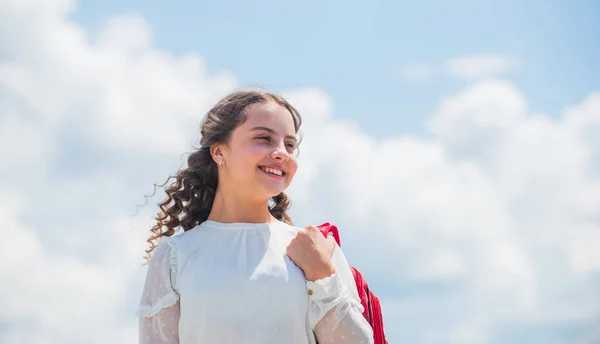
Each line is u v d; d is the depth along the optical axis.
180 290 3.13
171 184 3.57
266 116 3.27
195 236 3.26
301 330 3.10
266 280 3.09
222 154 3.34
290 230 3.35
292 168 3.28
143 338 3.19
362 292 3.43
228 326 3.03
